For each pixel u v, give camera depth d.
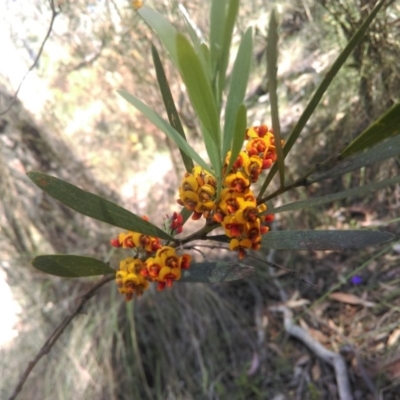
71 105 1.01
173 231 0.27
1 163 0.80
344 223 0.85
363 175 0.86
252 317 0.81
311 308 0.79
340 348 0.73
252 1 0.91
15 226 0.83
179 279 0.27
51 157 0.83
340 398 0.67
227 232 0.22
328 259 0.84
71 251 0.85
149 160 1.03
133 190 0.99
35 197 0.83
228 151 0.23
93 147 1.04
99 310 0.82
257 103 0.98
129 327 0.81
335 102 0.84
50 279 0.86
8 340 0.88
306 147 0.87
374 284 0.78
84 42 0.81
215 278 0.27
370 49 0.73
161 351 0.79
